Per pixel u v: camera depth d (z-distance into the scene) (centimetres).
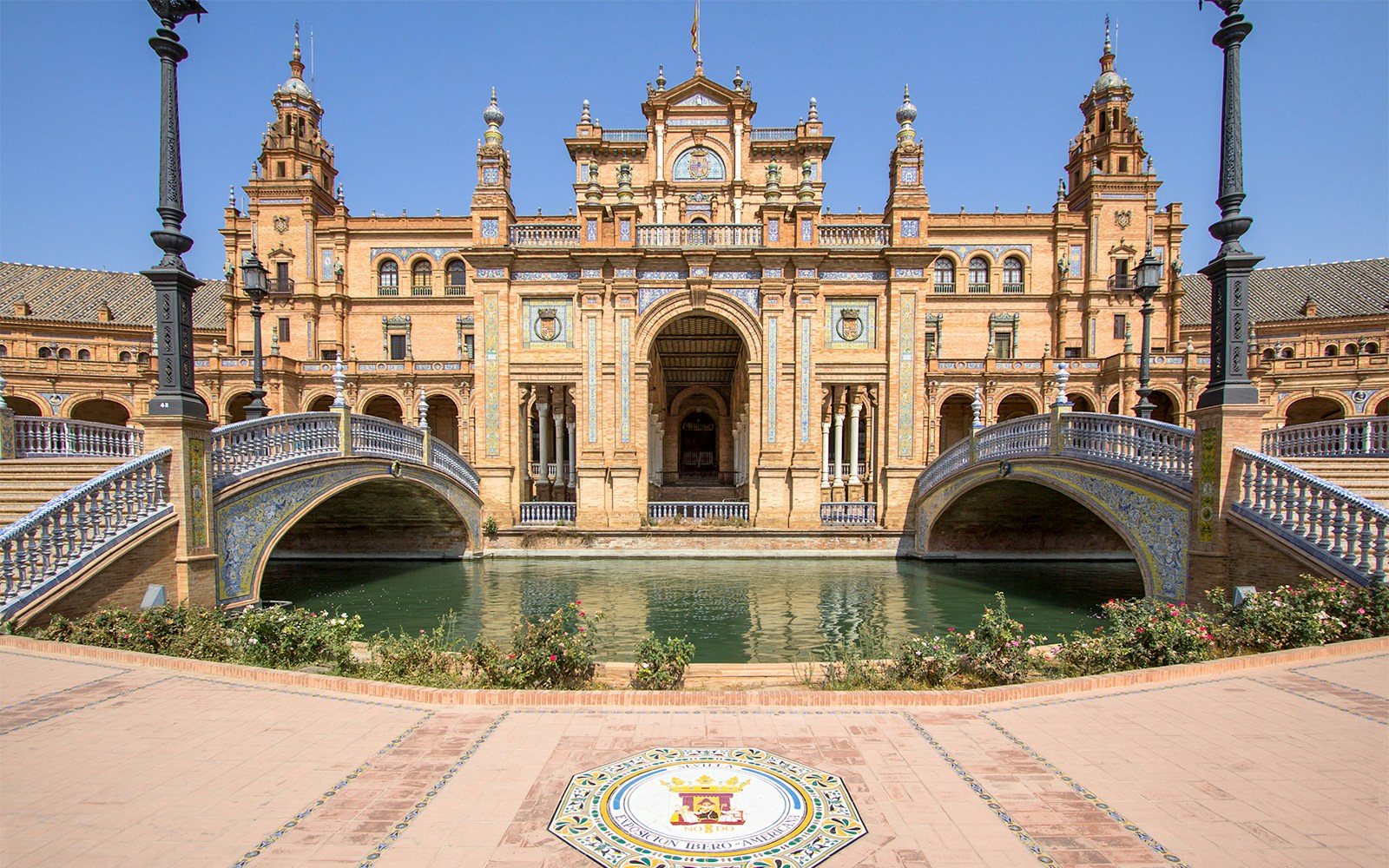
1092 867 380
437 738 571
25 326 4144
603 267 2428
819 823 429
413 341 4041
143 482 1083
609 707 652
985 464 1859
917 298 2425
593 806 452
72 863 380
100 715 615
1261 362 3788
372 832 418
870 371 2447
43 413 3653
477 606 1588
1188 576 1141
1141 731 577
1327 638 795
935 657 816
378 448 1750
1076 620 1452
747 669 930
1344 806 446
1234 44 1036
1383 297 4241
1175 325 3934
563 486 2673
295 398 3578
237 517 1278
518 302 2461
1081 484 1463
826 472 2669
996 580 1914
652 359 3145
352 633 954
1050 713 625
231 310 4000
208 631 880
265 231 4016
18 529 891
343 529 2280
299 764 518
